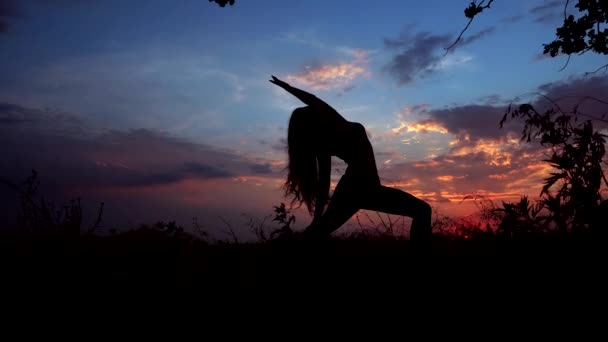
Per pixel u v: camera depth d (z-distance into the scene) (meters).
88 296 2.52
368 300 2.73
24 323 2.21
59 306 2.38
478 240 3.57
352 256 3.44
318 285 2.93
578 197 2.82
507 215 3.10
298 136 3.11
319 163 3.08
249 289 2.84
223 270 3.11
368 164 3.03
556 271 2.82
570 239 2.98
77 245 3.04
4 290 2.46
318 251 3.18
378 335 2.33
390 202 3.00
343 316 2.54
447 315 2.52
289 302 2.70
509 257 3.06
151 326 2.31
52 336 2.13
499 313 2.51
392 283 2.94
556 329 2.31
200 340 2.21
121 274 2.83
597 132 2.90
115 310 2.41
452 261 3.23
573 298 2.57
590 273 2.75
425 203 3.04
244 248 3.66
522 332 2.30
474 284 2.85
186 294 2.70
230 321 2.43
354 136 3.05
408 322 2.46
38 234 3.06
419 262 2.96
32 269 2.67
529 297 2.64
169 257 3.32
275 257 3.22
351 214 3.06
